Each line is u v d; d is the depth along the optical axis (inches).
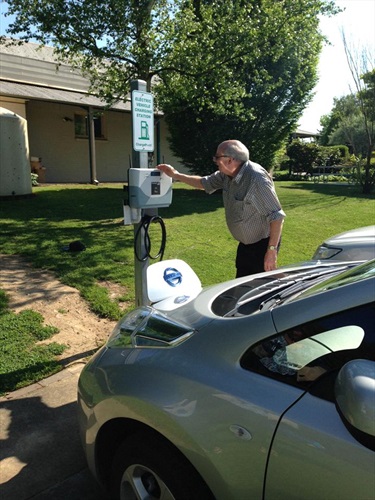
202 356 69.7
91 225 338.0
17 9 312.8
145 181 128.8
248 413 61.2
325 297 64.4
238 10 329.4
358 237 172.4
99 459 82.7
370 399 49.7
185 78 352.5
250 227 137.7
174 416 66.3
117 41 321.7
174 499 67.3
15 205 407.2
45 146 656.4
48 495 92.0
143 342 81.0
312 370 62.4
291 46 391.2
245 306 80.9
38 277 218.2
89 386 82.7
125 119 744.3
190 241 304.3
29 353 146.7
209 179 148.0
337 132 1398.9
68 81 655.1
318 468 55.0
